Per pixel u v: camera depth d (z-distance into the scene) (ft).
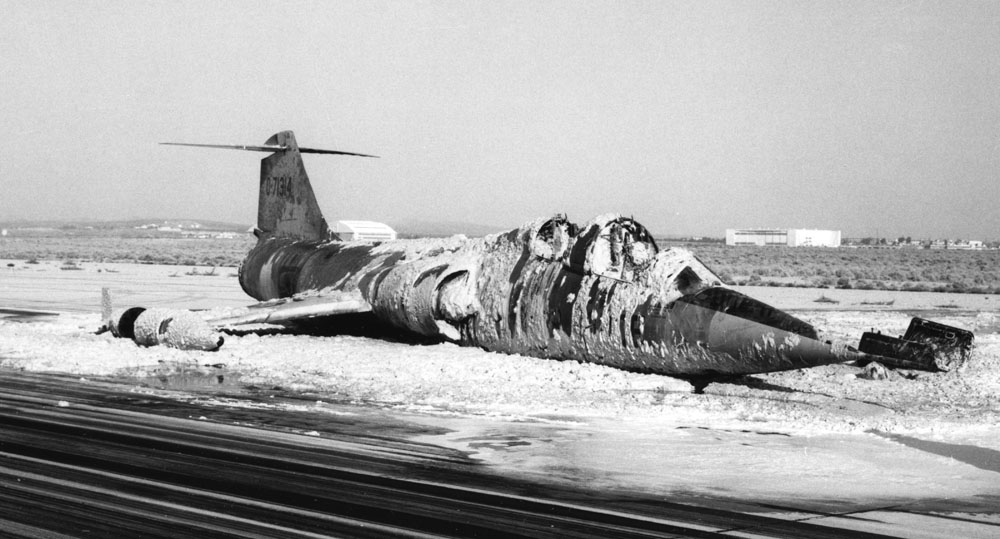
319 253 106.63
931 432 52.44
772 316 61.00
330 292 95.04
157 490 39.19
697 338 62.54
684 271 66.03
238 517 35.53
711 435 51.08
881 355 60.59
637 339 65.77
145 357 81.05
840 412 59.11
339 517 35.55
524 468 43.32
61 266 288.92
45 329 106.01
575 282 71.51
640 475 42.29
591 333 68.69
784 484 41.04
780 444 49.08
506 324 75.66
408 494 38.75
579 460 44.96
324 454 45.70
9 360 79.82
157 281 215.51
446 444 48.19
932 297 185.47
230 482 40.40
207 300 157.99
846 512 36.91
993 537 33.94
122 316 91.40
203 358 80.69
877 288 218.59
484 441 48.98
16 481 40.52
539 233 77.20
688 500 38.32
